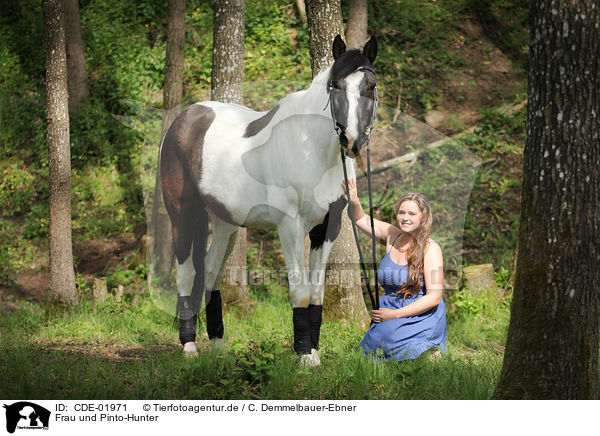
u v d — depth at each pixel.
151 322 5.35
